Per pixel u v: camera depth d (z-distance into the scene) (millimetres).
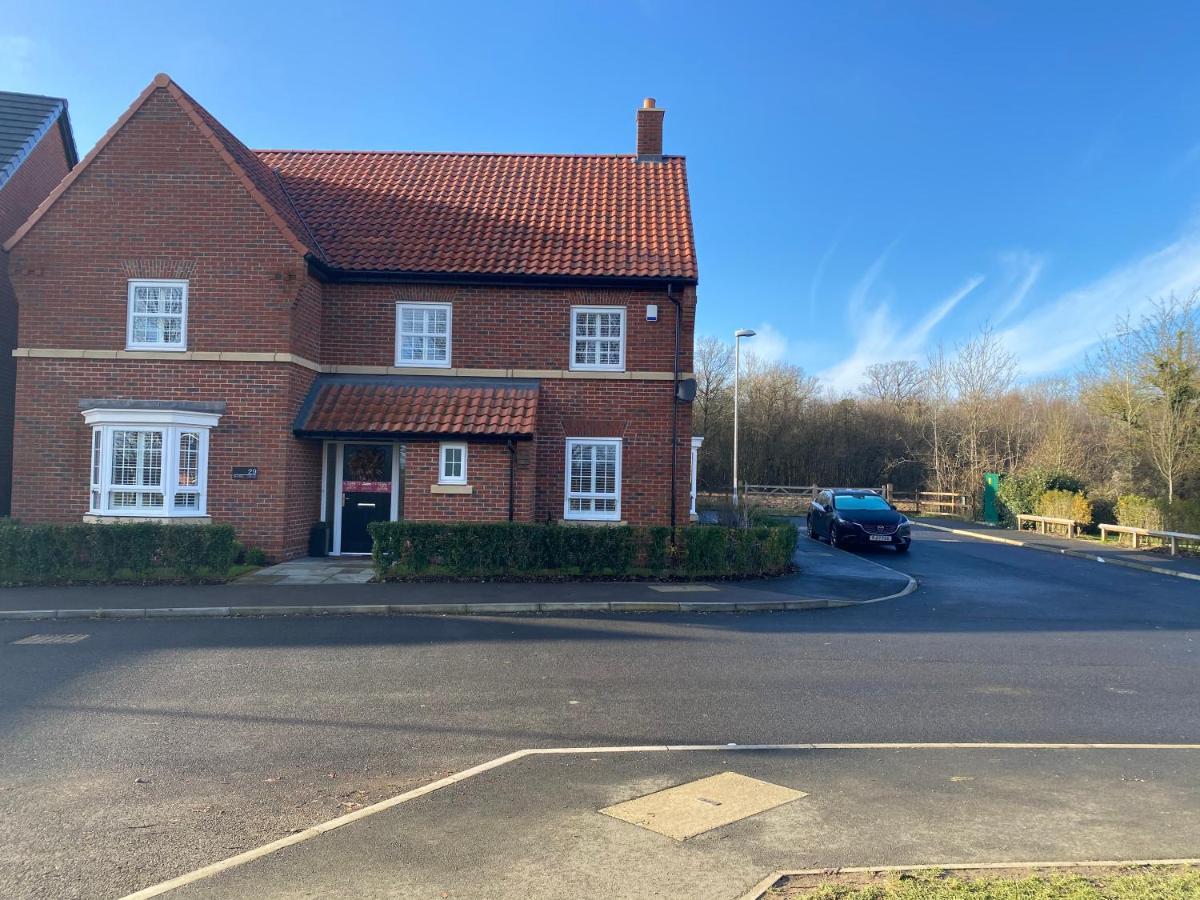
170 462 14906
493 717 6859
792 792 5270
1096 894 3777
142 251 15578
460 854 4332
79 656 8953
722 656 9227
